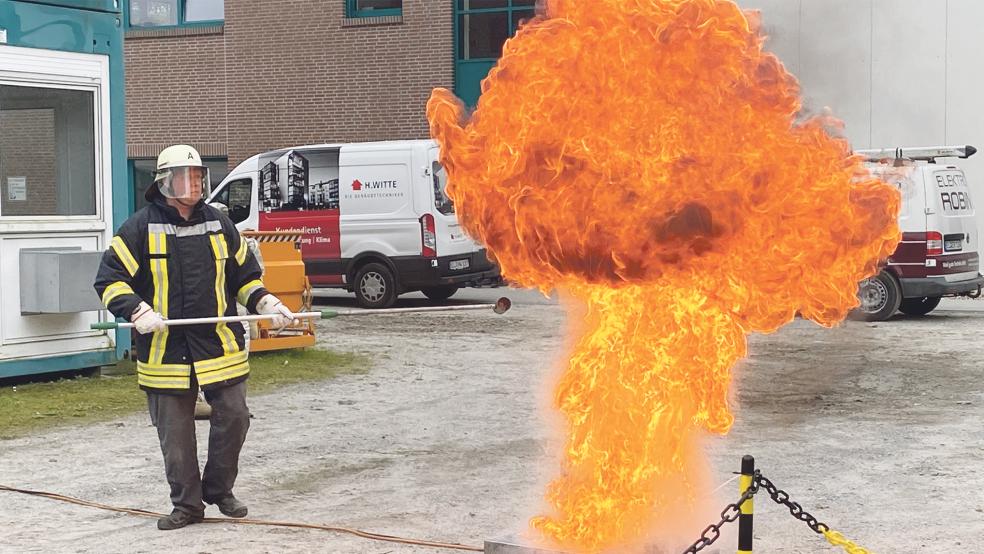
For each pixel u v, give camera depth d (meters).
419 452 8.47
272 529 6.44
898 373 11.91
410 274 18.19
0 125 10.66
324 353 13.59
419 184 18.06
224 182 19.41
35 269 10.69
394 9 23.27
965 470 7.80
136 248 6.43
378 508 6.90
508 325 16.53
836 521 6.60
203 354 6.44
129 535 6.32
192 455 6.52
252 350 13.18
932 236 15.70
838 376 11.78
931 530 6.41
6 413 9.73
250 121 24.22
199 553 5.98
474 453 8.41
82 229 11.31
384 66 23.19
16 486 7.43
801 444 8.67
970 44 18.89
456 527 6.47
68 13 11.21
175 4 24.84
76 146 11.34
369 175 18.34
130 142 25.22
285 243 13.62
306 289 13.67
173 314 6.44
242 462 8.14
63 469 7.89
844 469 7.86
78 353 11.20
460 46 23.05
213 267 6.55
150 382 6.42
